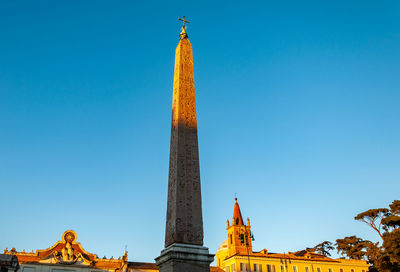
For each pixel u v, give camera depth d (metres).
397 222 55.75
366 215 64.25
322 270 71.44
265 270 68.38
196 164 22.80
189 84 25.47
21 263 58.50
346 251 79.12
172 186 22.06
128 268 63.81
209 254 20.11
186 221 20.66
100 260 63.81
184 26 28.23
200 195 21.89
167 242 20.84
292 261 70.50
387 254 49.81
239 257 68.12
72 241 63.81
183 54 26.58
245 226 86.38
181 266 19.14
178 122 23.58
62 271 60.38
